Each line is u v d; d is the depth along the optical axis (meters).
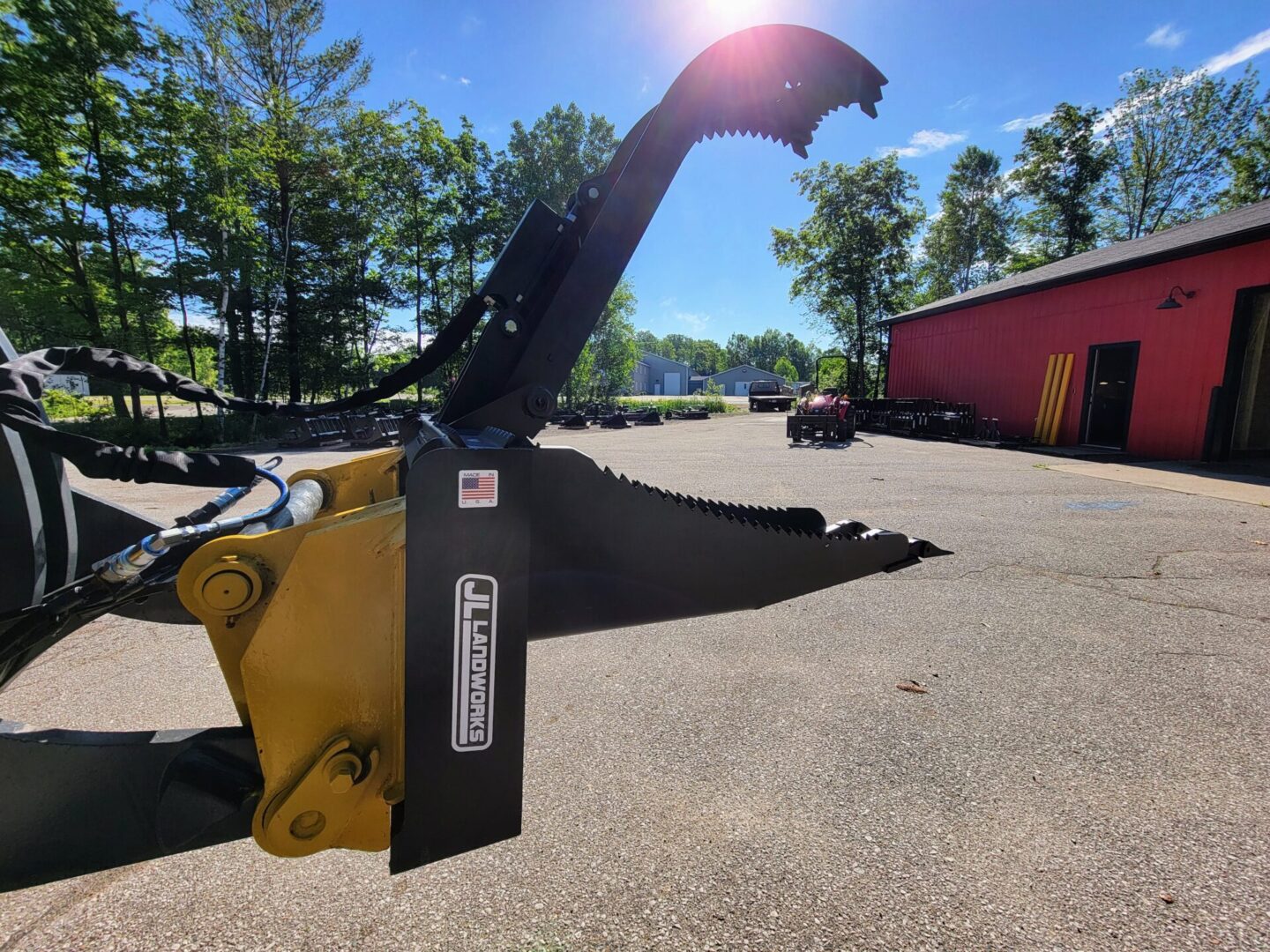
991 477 8.83
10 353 1.09
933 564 4.54
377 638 0.92
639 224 1.19
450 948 1.46
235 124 17.17
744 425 24.22
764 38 1.16
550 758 2.24
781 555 1.18
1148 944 1.45
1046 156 30.92
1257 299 11.98
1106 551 4.85
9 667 1.11
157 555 0.98
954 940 1.47
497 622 0.93
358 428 15.45
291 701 0.90
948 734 2.37
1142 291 11.68
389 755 0.95
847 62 1.19
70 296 15.68
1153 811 1.92
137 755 0.96
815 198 26.77
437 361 1.38
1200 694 2.66
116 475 0.88
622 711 2.57
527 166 27.88
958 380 17.50
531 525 0.95
